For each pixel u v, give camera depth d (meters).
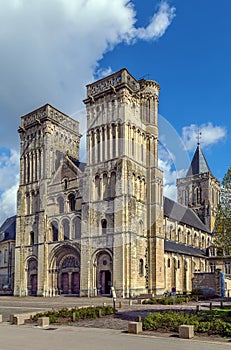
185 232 92.88
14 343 19.84
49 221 72.50
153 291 65.38
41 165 75.62
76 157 51.09
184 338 21.50
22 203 78.56
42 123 76.38
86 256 64.06
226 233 36.22
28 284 75.25
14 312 37.81
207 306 40.88
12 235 89.81
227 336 21.92
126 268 60.16
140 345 19.27
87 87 51.94
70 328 25.52
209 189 114.50
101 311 31.91
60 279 70.75
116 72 56.44
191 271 82.94
